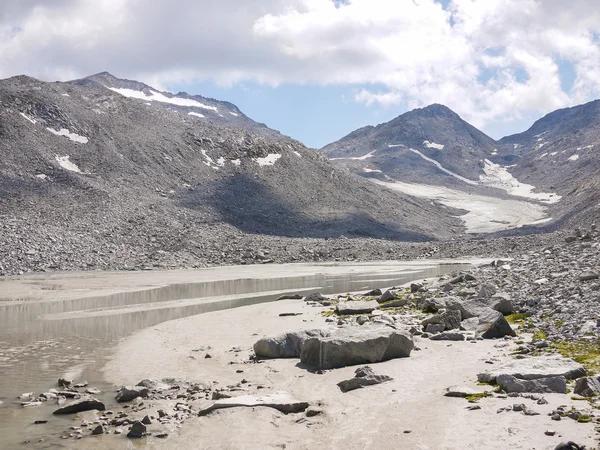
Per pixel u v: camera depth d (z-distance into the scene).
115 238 103.25
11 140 141.62
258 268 93.94
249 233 141.25
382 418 14.38
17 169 130.00
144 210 127.88
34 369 22.17
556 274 37.66
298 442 13.21
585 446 11.22
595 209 120.12
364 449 12.39
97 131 170.12
